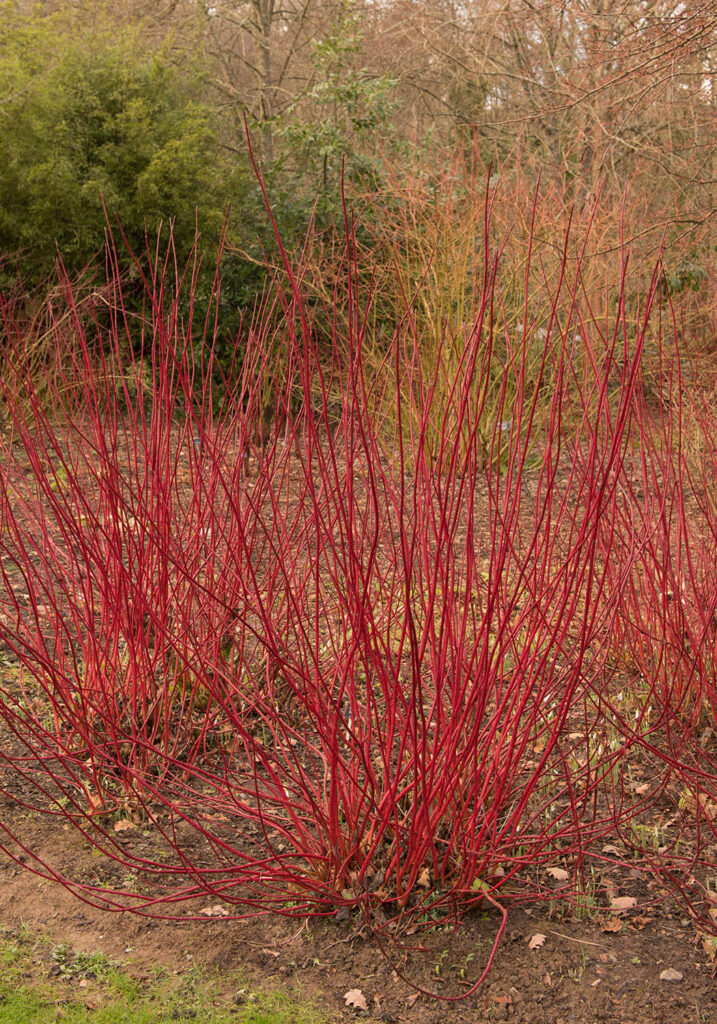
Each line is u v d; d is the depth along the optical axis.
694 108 8.84
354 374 2.34
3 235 9.33
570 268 6.65
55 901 2.68
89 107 9.37
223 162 9.88
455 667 2.55
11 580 4.58
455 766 2.56
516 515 2.69
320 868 2.69
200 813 3.06
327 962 2.47
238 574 2.81
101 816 3.05
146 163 9.38
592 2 8.39
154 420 3.30
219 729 3.45
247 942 2.54
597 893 2.74
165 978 2.40
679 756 3.17
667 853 2.91
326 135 9.77
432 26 13.30
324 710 2.65
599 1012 2.30
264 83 14.87
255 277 9.41
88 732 3.14
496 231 7.09
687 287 7.60
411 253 7.36
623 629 3.85
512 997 2.35
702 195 8.83
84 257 9.17
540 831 2.96
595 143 8.02
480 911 2.66
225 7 15.13
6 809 3.07
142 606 3.22
